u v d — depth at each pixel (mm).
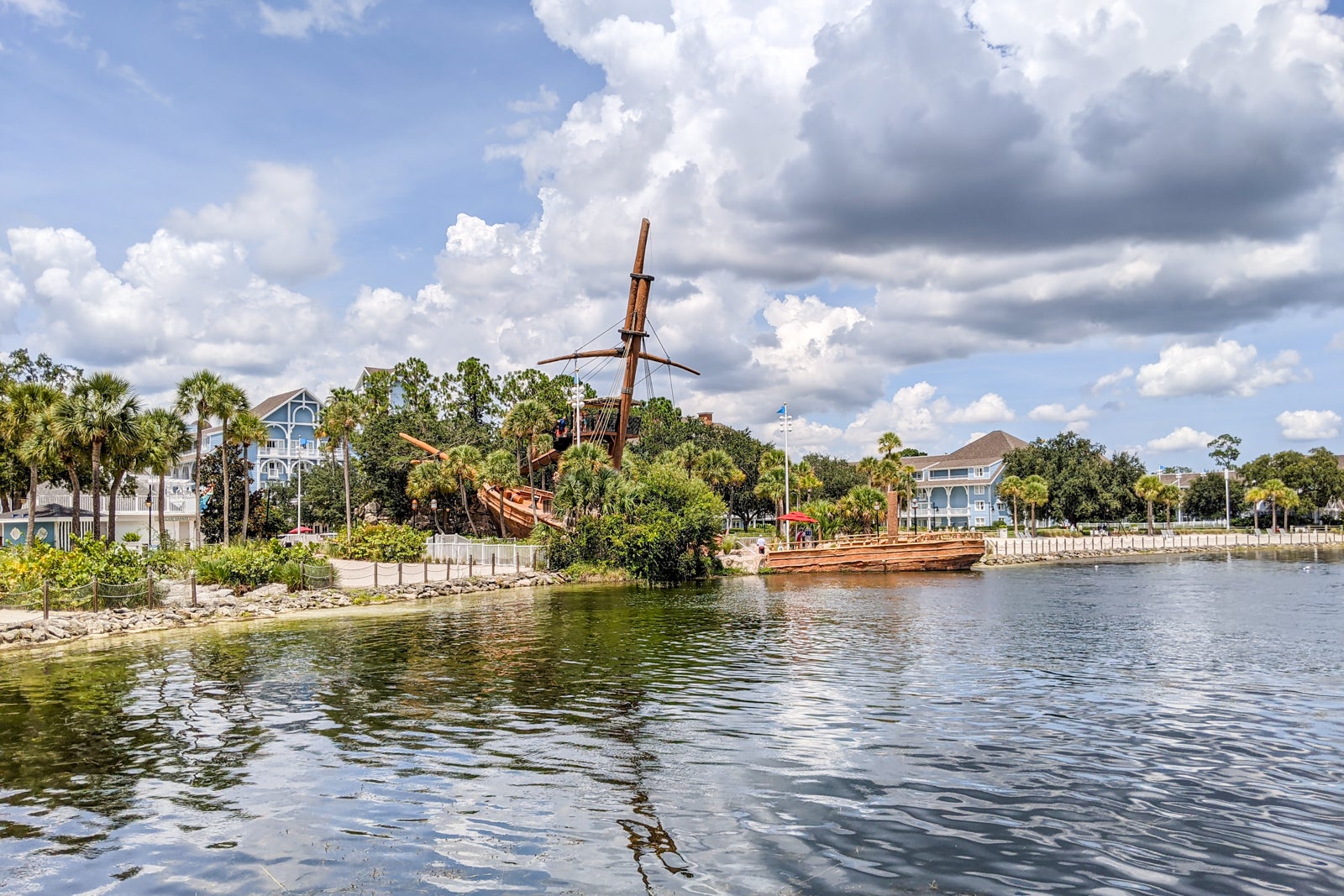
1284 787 11766
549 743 14141
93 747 14094
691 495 56250
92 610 32344
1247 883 8742
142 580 34188
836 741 14164
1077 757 13180
